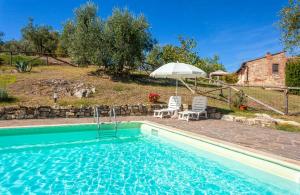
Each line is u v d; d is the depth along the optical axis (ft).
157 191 16.90
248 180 19.06
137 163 22.62
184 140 28.04
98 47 63.26
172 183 18.30
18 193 16.20
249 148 21.81
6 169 20.68
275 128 32.53
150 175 19.77
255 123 35.24
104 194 16.29
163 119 40.40
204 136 26.71
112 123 34.58
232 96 56.18
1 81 49.37
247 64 111.55
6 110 35.96
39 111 37.86
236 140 25.45
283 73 105.09
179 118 40.86
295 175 17.03
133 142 30.27
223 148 22.89
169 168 21.42
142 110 44.39
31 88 47.37
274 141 25.13
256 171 19.60
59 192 16.46
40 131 31.01
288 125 32.19
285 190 17.33
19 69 62.49
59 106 39.06
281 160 18.45
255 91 72.84
